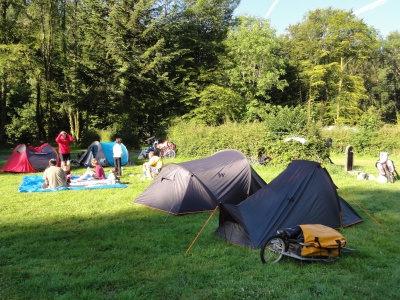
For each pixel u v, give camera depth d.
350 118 47.75
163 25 37.94
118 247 7.31
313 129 19.64
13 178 15.86
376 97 60.59
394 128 26.84
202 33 44.91
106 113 37.28
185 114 39.56
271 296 5.17
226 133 22.34
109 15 35.72
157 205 10.48
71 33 39.97
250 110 43.72
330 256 6.40
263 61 45.72
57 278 5.74
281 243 6.54
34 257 6.79
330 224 8.18
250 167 10.92
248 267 6.25
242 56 45.69
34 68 34.91
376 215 9.79
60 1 36.03
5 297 5.16
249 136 20.45
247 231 7.39
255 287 5.46
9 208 10.37
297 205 7.89
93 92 34.97
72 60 35.66
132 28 36.41
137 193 12.48
